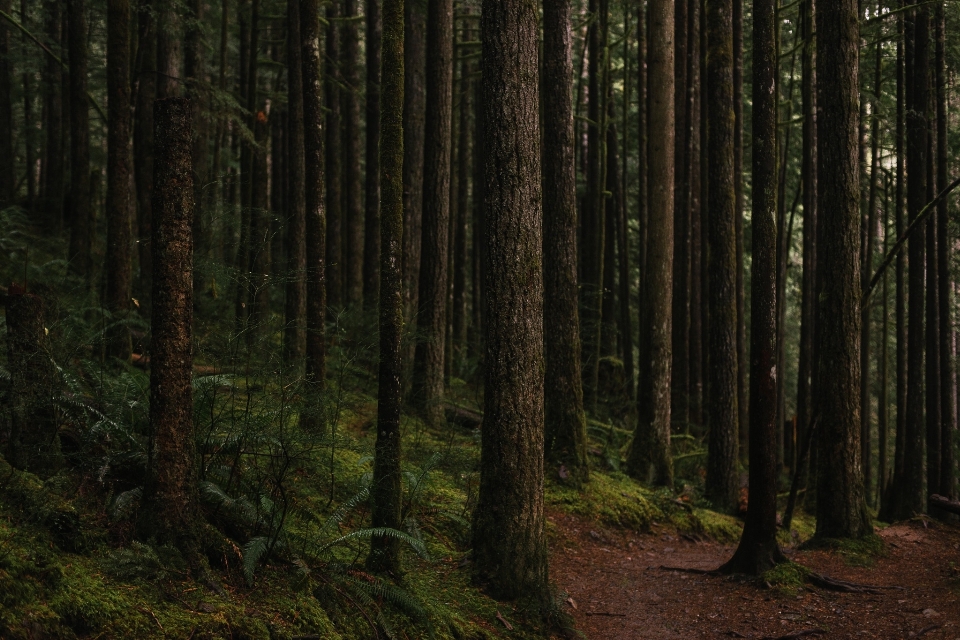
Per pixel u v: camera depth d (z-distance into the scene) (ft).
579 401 33.47
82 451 15.10
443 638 16.65
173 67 39.27
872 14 46.47
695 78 51.37
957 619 21.25
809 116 46.50
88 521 13.55
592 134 59.00
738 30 48.11
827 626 21.22
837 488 30.37
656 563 28.73
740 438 49.39
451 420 38.50
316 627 13.91
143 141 34.04
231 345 17.67
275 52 64.03
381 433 17.85
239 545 15.14
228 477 17.29
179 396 13.76
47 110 58.65
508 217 20.31
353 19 47.19
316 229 26.16
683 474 45.01
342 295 55.52
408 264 39.78
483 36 20.59
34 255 36.91
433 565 20.93
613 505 32.83
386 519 17.66
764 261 25.00
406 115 40.11
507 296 20.38
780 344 54.54
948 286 45.24
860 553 28.91
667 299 39.55
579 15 64.64
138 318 24.08
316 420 19.29
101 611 11.25
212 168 49.88
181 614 12.13
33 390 14.82
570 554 28.27
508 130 20.29
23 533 11.82
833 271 30.53
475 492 26.86
